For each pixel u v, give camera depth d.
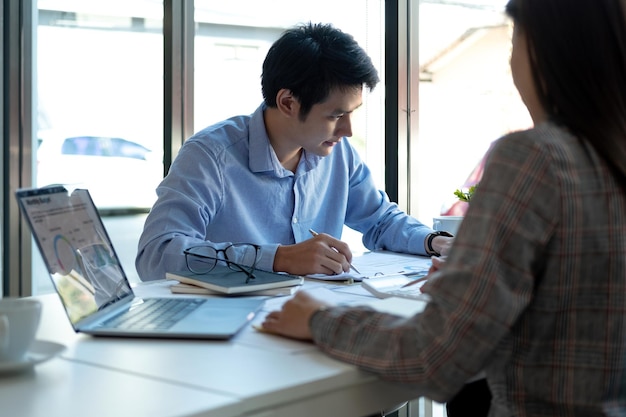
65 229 1.14
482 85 3.02
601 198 0.83
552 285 0.83
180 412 0.72
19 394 0.79
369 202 2.28
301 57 1.91
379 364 0.87
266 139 2.02
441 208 2.99
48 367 0.90
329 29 1.96
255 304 1.25
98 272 1.20
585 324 0.83
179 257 1.67
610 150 0.84
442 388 0.83
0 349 0.85
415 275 1.63
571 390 0.83
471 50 2.99
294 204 2.11
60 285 1.06
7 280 2.45
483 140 3.03
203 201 1.89
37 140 2.52
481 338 0.80
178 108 2.56
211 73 2.67
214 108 2.68
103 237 1.28
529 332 0.84
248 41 2.75
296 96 1.93
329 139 2.00
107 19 2.60
